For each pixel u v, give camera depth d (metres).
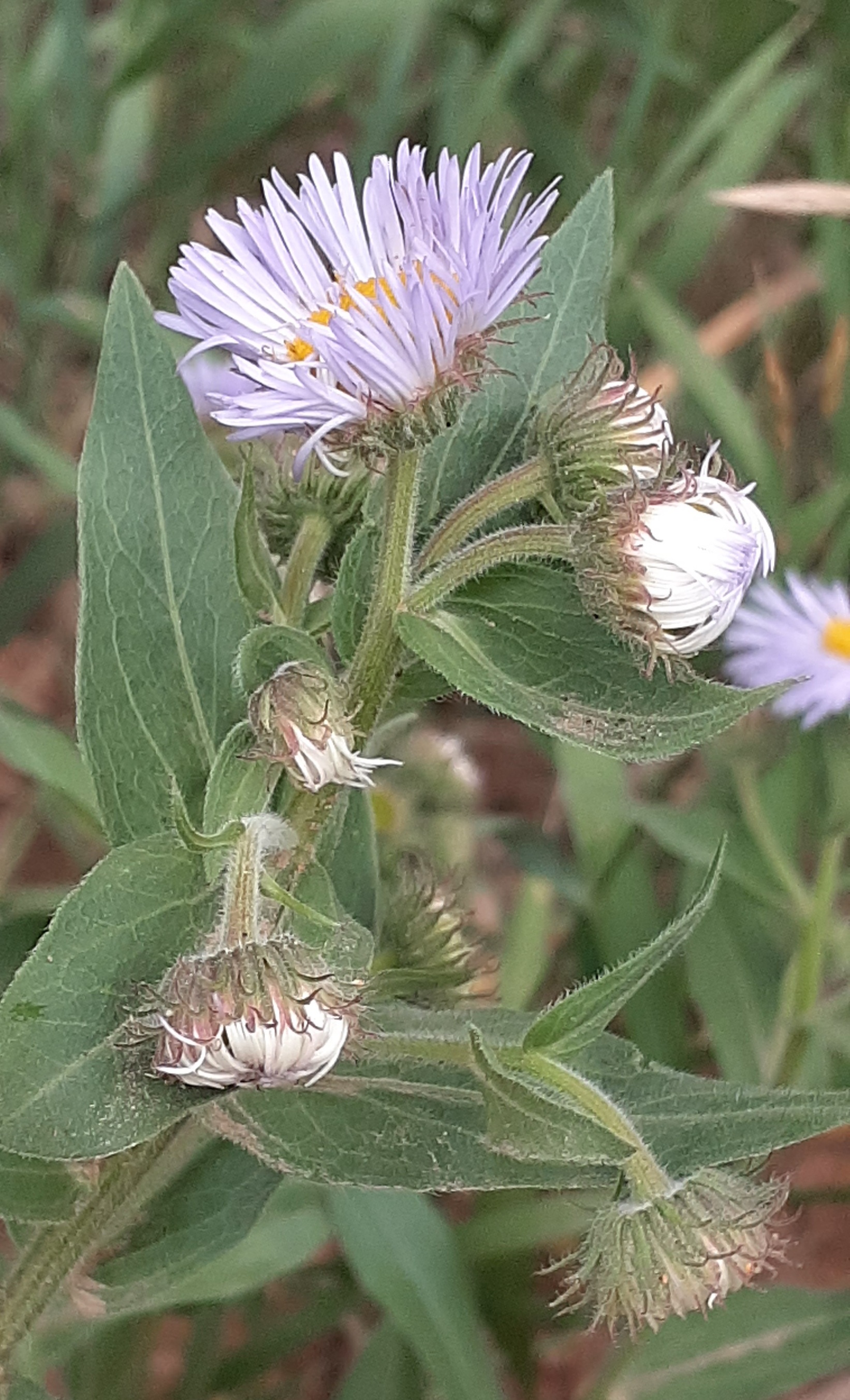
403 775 0.28
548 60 0.42
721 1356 0.25
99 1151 0.16
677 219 0.34
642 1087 0.18
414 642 0.17
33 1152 0.16
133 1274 0.21
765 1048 0.28
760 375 0.37
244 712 0.19
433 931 0.21
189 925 0.17
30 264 0.37
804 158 0.43
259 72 0.32
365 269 0.17
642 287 0.32
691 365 0.31
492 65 0.35
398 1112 0.18
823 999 0.32
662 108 0.41
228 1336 0.34
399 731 0.23
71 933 0.16
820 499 0.30
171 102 0.42
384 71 0.37
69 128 0.39
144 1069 0.16
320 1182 0.18
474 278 0.16
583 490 0.17
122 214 0.36
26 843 0.36
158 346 0.18
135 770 0.18
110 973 0.16
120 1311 0.21
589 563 0.17
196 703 0.18
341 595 0.18
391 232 0.17
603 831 0.28
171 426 0.18
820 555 0.34
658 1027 0.28
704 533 0.17
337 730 0.17
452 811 0.29
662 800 0.35
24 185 0.37
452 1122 0.18
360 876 0.20
